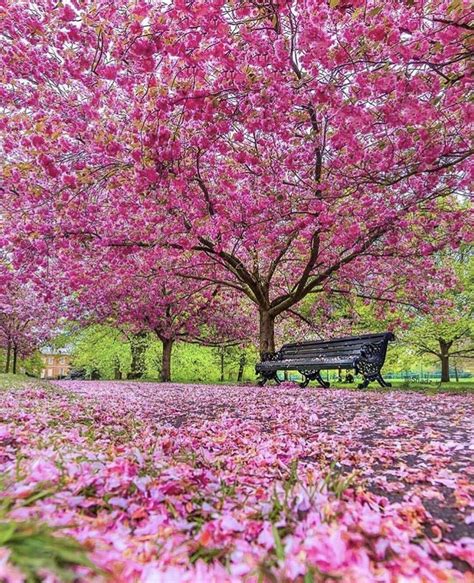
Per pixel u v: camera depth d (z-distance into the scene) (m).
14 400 6.10
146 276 13.62
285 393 8.78
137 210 9.88
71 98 7.77
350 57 4.84
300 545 1.49
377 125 7.25
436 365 22.56
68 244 10.02
